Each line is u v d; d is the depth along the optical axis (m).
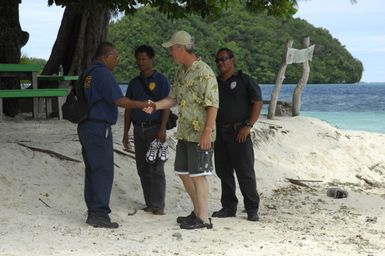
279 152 12.49
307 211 8.17
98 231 6.21
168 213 7.63
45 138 9.90
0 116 12.26
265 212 7.94
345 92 73.38
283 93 67.62
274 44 83.25
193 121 6.27
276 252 5.69
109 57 6.38
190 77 6.25
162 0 12.38
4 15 13.58
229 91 6.96
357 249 5.91
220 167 7.27
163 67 60.75
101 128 6.29
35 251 5.37
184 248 5.70
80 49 15.70
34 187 7.48
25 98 14.38
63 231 6.11
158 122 7.19
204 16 12.77
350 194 9.93
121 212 7.25
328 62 99.81
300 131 14.05
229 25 81.94
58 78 13.73
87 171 6.48
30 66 12.55
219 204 8.39
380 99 53.12
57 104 13.12
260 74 81.81
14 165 7.90
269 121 14.37
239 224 6.89
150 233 6.25
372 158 14.05
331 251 5.80
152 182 7.32
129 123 7.43
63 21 15.95
